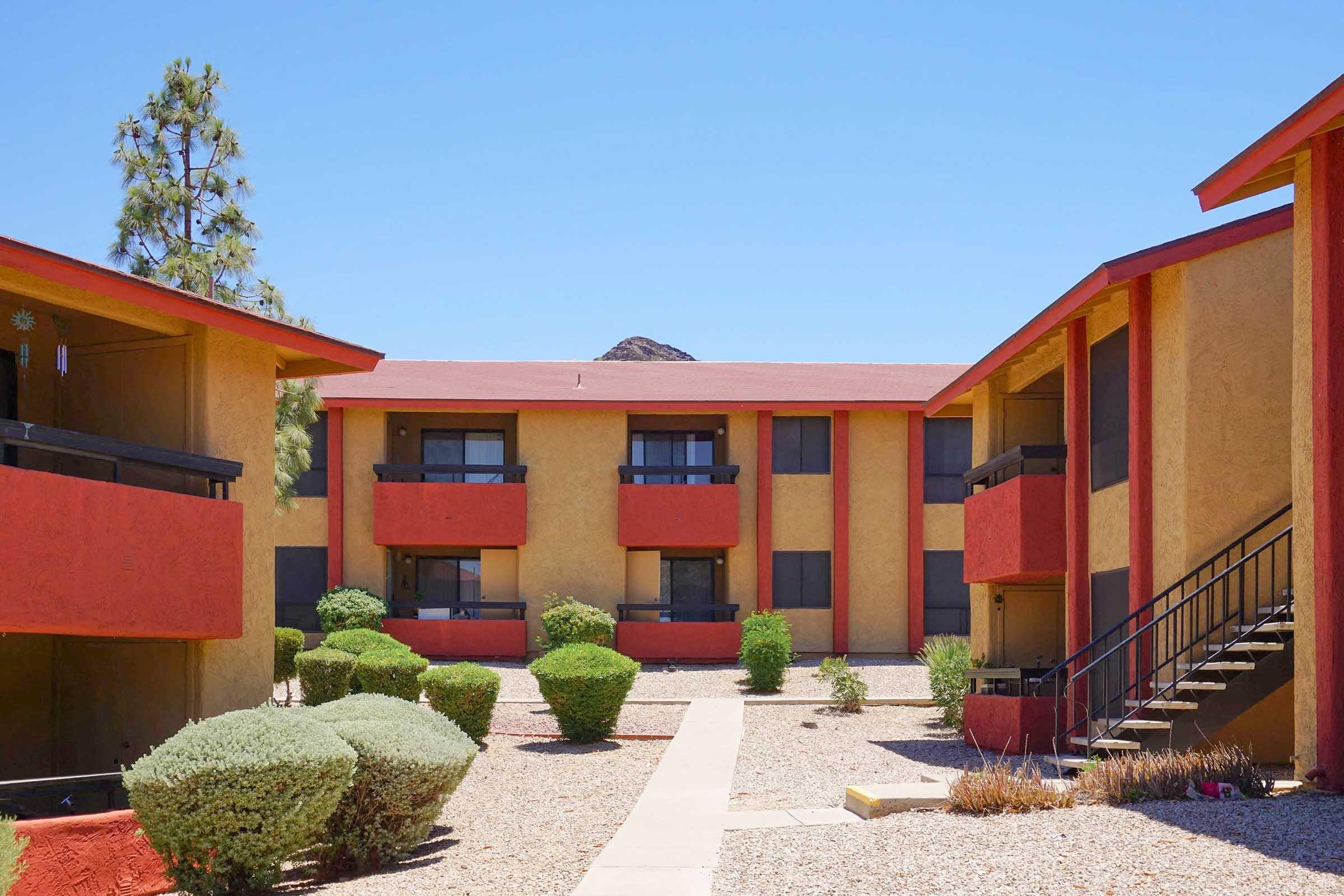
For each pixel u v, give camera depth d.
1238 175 11.51
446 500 29.94
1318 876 7.54
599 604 30.59
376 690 18.12
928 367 34.78
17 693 14.24
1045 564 17.03
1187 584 13.45
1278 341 13.60
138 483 14.34
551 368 34.09
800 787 13.31
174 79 25.98
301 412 26.34
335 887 9.62
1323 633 10.54
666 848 9.73
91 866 10.12
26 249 10.92
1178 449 13.73
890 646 31.02
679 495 30.33
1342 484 10.48
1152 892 7.41
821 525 31.38
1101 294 15.23
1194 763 10.77
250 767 9.16
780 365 34.91
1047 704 15.59
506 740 18.39
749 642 24.67
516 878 9.62
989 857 8.45
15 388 14.41
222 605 13.27
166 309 12.65
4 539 10.64
